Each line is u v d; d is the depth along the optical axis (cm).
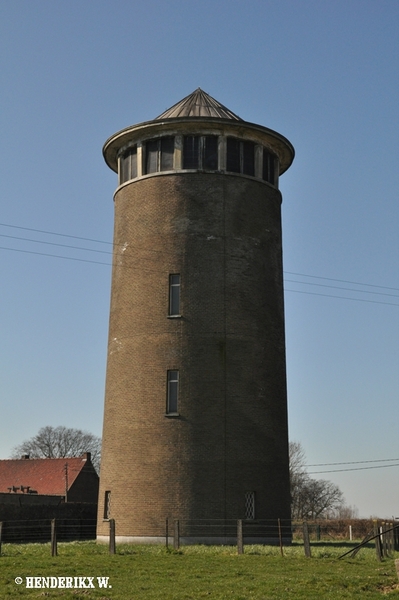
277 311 3884
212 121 3778
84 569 2405
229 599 1923
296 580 2181
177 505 3459
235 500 3491
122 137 3959
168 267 3734
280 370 3831
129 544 3416
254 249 3828
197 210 3775
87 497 7706
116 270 3947
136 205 3884
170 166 3847
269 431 3662
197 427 3541
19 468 7969
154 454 3544
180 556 2756
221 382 3603
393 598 1942
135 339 3728
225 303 3694
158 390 3612
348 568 2450
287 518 3662
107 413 3791
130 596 1975
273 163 4066
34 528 4231
